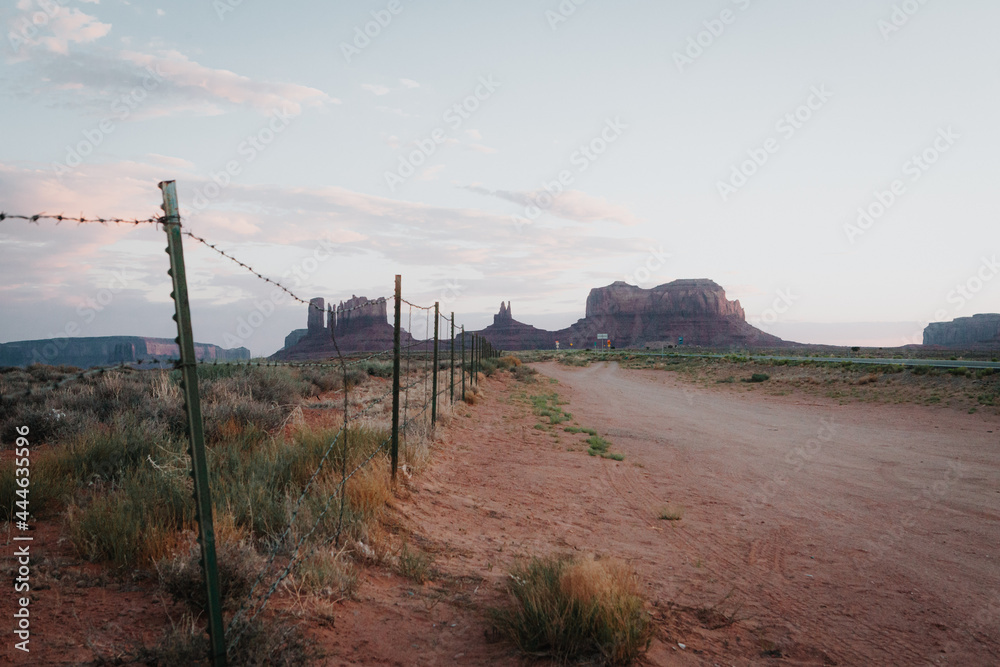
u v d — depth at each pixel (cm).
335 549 524
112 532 444
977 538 770
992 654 450
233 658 315
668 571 611
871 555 692
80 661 301
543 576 462
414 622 432
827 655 442
